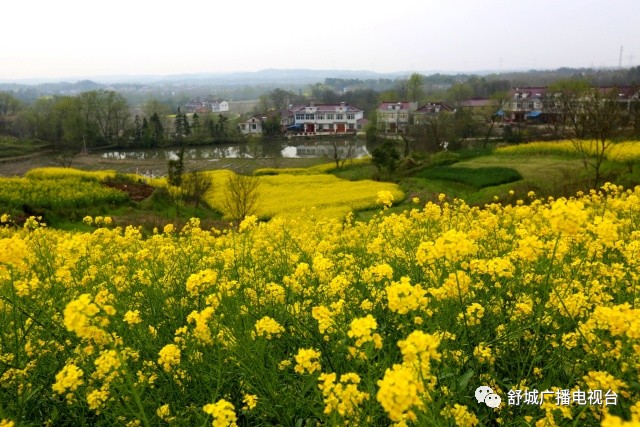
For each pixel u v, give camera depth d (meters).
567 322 4.00
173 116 181.00
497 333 4.23
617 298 4.80
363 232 9.16
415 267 5.60
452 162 51.38
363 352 3.25
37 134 113.38
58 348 4.21
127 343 4.46
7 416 3.36
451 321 4.16
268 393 3.52
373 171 56.44
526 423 3.05
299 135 124.31
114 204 35.28
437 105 114.00
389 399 2.20
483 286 4.84
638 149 38.56
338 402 2.84
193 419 3.62
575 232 3.36
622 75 166.00
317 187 44.66
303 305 4.90
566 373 3.61
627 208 8.80
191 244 9.08
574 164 40.72
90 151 107.06
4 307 4.53
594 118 36.41
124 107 123.88
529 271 5.00
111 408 3.54
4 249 3.93
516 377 3.76
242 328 4.16
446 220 9.99
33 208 29.77
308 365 3.18
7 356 3.97
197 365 3.93
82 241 7.17
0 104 150.62
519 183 35.25
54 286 5.39
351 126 130.75
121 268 6.52
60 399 3.92
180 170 38.44
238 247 7.99
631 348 3.25
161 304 5.43
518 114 111.06
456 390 3.35
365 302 4.54
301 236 9.16
